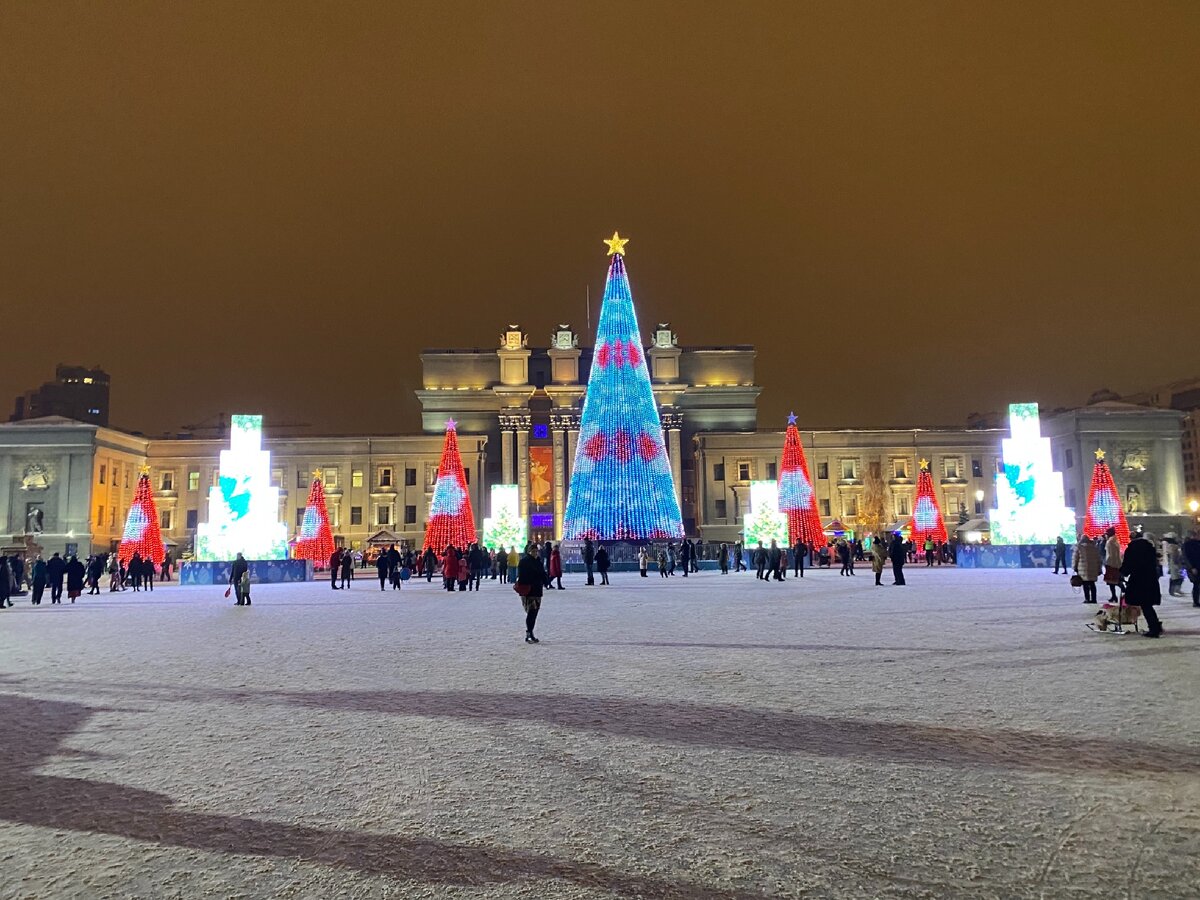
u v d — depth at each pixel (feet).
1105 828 16.94
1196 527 68.85
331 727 26.91
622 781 20.63
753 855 15.96
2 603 96.99
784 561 127.13
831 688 32.07
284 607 83.35
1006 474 154.20
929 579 115.24
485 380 317.01
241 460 144.05
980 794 19.16
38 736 26.27
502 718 27.86
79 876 15.47
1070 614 60.34
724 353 322.75
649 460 125.29
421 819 18.20
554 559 102.17
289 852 16.49
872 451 295.07
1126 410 278.26
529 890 14.64
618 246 131.75
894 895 14.21
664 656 41.60
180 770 22.16
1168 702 28.50
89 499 258.98
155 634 57.72
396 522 287.69
